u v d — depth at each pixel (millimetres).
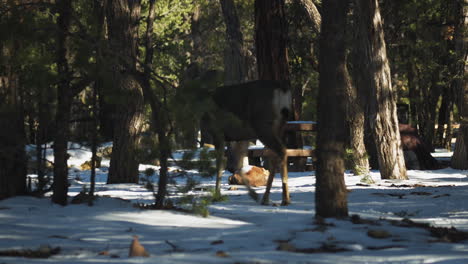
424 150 36594
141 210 11609
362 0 26891
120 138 24875
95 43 11727
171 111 11281
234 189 19328
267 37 31766
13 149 12094
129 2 25188
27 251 7281
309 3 33094
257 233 8883
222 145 12789
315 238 8484
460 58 34938
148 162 12453
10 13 11906
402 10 43062
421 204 14281
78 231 9047
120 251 7391
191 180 12406
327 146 10391
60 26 12359
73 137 12742
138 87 24594
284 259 6793
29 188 13320
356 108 28281
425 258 7152
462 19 34625
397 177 26469
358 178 26188
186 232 9148
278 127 13156
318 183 10539
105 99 12078
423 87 55906
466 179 25984
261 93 12930
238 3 59500
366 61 27031
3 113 11867
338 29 10375
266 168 32719
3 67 12172
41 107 12438
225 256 6852
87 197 12805
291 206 13562
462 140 35156
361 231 9164
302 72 47125
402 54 49562
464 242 8750
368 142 35688
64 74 12094
